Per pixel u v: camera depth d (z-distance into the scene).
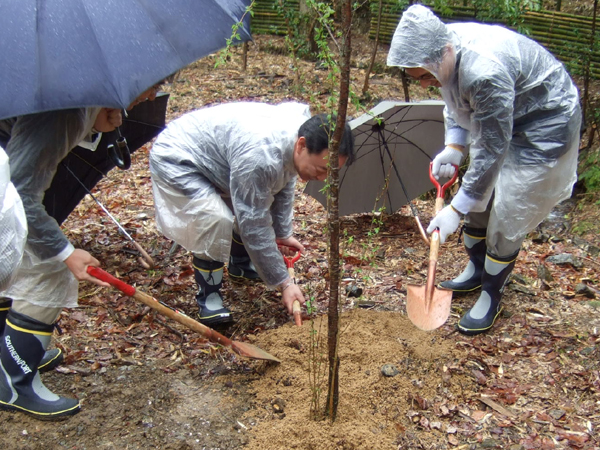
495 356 3.49
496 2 5.71
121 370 3.37
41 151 2.59
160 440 2.88
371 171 4.73
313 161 3.00
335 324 2.69
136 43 2.54
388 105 4.37
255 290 4.18
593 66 6.25
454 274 4.40
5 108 2.25
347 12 2.11
